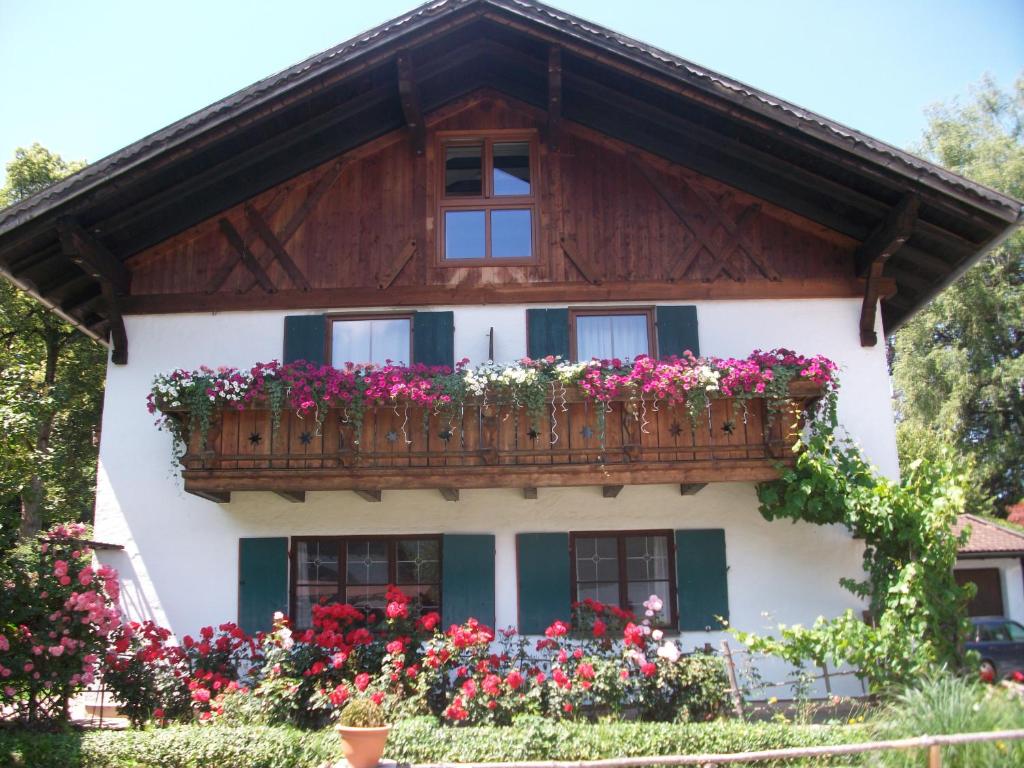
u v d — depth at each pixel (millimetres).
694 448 9180
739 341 10297
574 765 5535
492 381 9094
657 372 9062
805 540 9945
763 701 9531
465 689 7652
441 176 10922
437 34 9500
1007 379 24500
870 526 8898
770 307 10367
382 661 8469
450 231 10711
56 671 7980
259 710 7961
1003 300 25453
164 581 10070
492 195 10789
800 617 9773
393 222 10695
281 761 6914
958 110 29031
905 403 27422
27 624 8156
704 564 9867
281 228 10719
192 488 9250
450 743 6934
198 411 9234
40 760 7074
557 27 9375
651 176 10719
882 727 6688
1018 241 25312
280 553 10031
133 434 10336
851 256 10500
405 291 10469
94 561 10102
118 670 8414
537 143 10945
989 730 6105
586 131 10906
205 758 6988
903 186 9180
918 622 8203
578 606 9375
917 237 10156
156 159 9305
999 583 17125
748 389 9094
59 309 10930
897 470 9992
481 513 10102
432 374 9352
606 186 10727
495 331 10375
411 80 9742
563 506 10078
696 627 9719
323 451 9234
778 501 9469
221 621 9961
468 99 11141
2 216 9055
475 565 9922
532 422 9195
